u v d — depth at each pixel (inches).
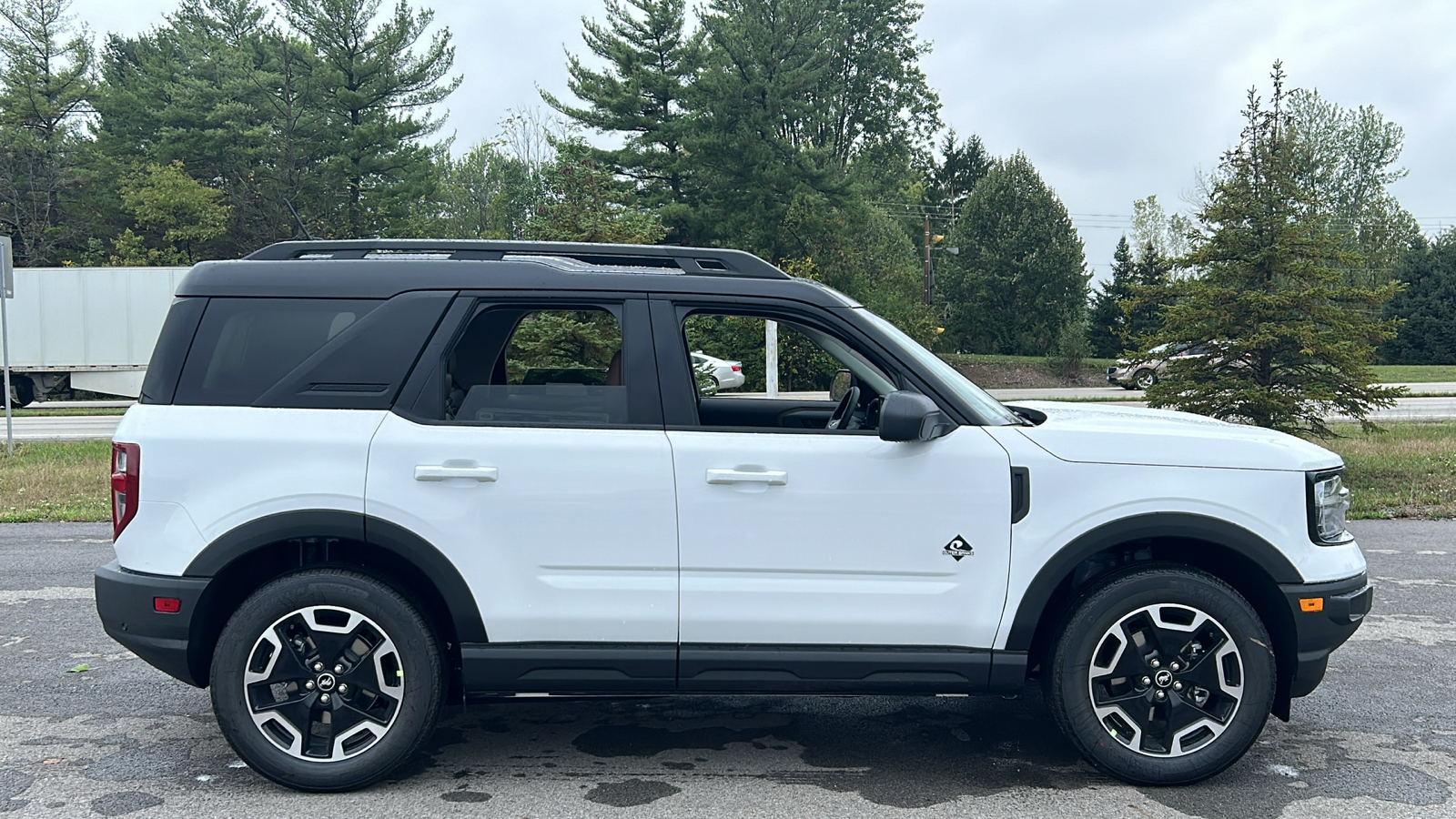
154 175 1715.1
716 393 183.9
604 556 141.6
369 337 143.8
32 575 284.7
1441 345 1975.9
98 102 1920.5
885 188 2608.3
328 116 1740.9
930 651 143.2
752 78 1594.5
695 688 144.0
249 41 1831.9
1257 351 466.3
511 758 158.1
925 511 142.0
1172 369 485.7
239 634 139.8
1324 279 466.3
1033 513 142.2
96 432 753.6
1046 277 2116.1
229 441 140.1
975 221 2197.3
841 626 142.1
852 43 2434.8
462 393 145.9
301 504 139.3
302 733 142.1
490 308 145.7
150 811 137.0
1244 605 141.8
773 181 1595.7
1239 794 143.5
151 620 138.6
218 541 138.4
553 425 144.1
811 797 142.4
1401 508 392.5
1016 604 142.3
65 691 189.2
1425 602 257.3
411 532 139.6
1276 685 149.6
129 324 1070.4
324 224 1722.4
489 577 140.9
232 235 1803.6
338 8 1675.7
